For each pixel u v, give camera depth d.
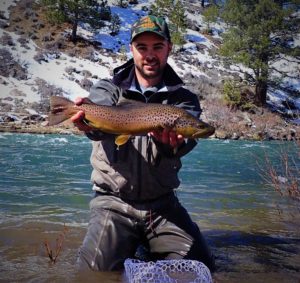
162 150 1.27
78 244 1.61
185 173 3.59
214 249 1.60
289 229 1.89
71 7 13.91
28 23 14.40
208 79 13.11
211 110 10.70
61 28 14.73
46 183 2.88
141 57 1.41
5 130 7.38
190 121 1.16
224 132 9.02
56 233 1.74
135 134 1.20
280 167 4.09
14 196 2.45
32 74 11.15
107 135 1.30
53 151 4.89
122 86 1.42
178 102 1.43
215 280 1.27
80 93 10.77
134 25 1.45
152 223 1.43
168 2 17.67
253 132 9.45
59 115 1.20
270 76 12.62
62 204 2.28
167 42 1.43
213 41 17.41
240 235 1.79
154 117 1.18
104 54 13.89
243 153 5.67
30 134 7.22
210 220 2.03
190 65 14.16
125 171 1.40
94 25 14.83
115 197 1.45
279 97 13.15
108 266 1.31
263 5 11.77
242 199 2.52
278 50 12.05
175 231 1.42
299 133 3.06
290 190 2.66
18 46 12.55
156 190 1.43
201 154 5.33
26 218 1.96
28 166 3.66
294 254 1.55
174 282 1.18
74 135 7.37
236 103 11.22
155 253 1.43
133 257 1.45
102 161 1.45
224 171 3.78
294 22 12.06
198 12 20.97
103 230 1.38
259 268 1.39
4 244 1.58
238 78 13.62
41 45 13.20
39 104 9.46
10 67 11.12
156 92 1.40
